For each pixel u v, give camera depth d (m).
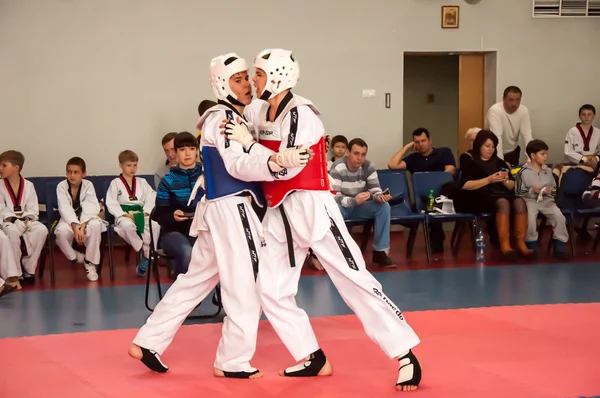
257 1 9.98
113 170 9.79
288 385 4.04
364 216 8.18
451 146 12.84
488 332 5.12
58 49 9.59
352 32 10.23
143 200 8.22
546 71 10.72
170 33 9.80
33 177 8.98
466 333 5.11
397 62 10.37
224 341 4.19
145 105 9.80
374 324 3.96
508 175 8.73
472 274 7.59
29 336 5.40
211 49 9.91
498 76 10.62
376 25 10.28
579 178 8.79
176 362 4.58
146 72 9.78
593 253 8.77
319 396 3.85
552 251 8.90
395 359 4.51
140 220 7.84
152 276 7.92
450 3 10.45
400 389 3.89
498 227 8.41
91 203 7.99
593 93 10.83
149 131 9.83
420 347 4.76
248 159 3.89
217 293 5.98
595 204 8.74
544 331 5.12
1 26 9.45
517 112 9.92
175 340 5.12
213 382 4.14
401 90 10.41
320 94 10.23
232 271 4.09
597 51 10.78
